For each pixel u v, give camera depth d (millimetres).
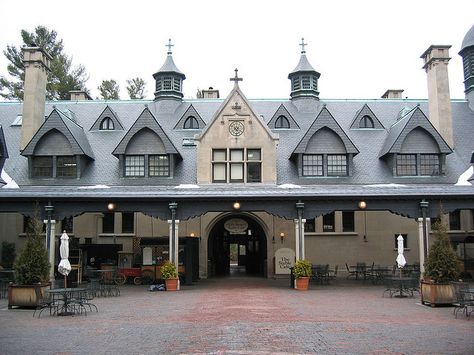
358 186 28469
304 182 29812
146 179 29969
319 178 30141
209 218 32000
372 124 34406
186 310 17031
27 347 11148
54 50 57188
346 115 36156
